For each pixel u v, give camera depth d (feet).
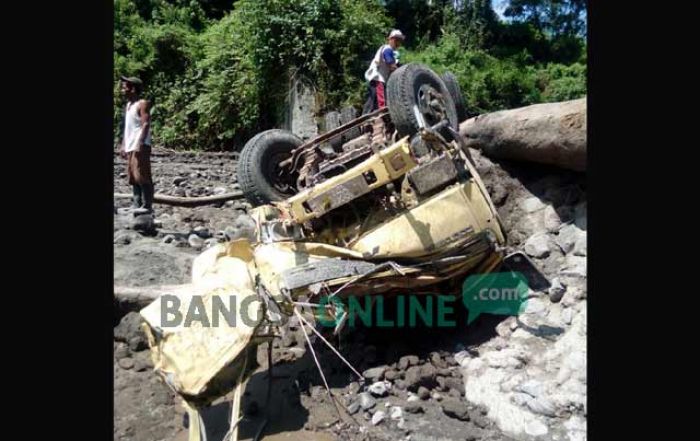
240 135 50.67
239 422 12.03
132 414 12.92
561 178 18.56
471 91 53.47
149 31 54.95
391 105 17.11
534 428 12.22
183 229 22.71
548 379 13.34
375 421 12.48
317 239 15.52
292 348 15.43
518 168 19.45
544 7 74.38
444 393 13.48
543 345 14.35
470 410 12.94
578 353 13.48
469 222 14.65
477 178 15.72
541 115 17.15
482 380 13.66
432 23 64.54
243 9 47.50
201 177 32.81
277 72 47.14
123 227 20.99
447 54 56.75
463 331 15.78
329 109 44.62
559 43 69.15
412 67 17.65
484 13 65.87
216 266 13.52
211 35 54.34
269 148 19.08
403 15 64.69
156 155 40.91
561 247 17.08
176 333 11.55
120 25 56.39
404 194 15.06
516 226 18.47
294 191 19.22
